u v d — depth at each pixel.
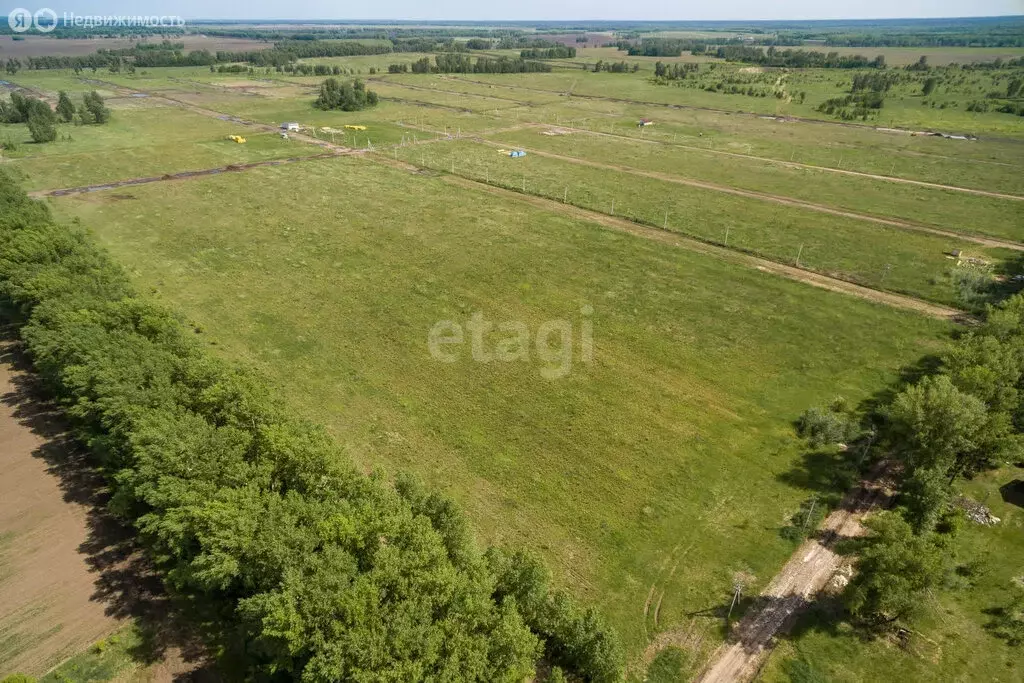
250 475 27.23
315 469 28.17
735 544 30.83
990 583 28.52
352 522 24.20
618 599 27.98
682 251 66.12
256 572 23.88
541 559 29.52
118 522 31.77
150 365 33.31
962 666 25.00
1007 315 43.78
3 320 49.84
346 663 20.55
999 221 74.81
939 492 29.58
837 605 27.78
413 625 21.59
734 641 26.19
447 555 25.08
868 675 24.73
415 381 43.62
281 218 74.19
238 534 24.00
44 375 41.09
